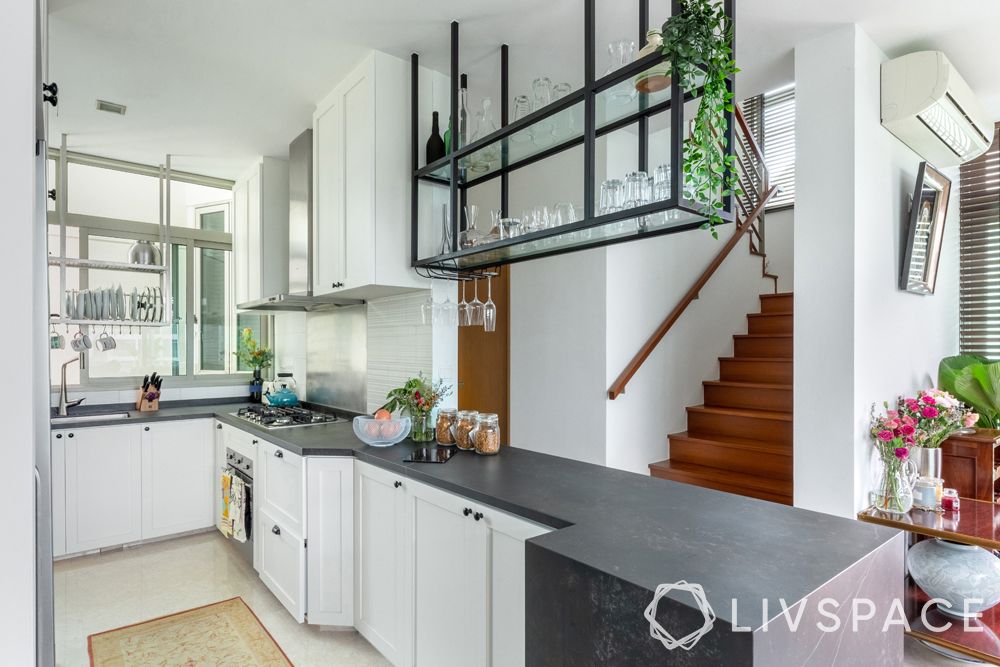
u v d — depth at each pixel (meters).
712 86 1.65
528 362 4.07
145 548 3.53
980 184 3.70
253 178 4.07
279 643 2.41
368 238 2.62
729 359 4.34
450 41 2.55
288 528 2.60
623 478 1.92
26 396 0.66
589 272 3.65
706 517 1.48
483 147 2.35
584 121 2.04
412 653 2.04
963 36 2.56
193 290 4.33
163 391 4.10
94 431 3.38
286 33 2.47
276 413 3.58
